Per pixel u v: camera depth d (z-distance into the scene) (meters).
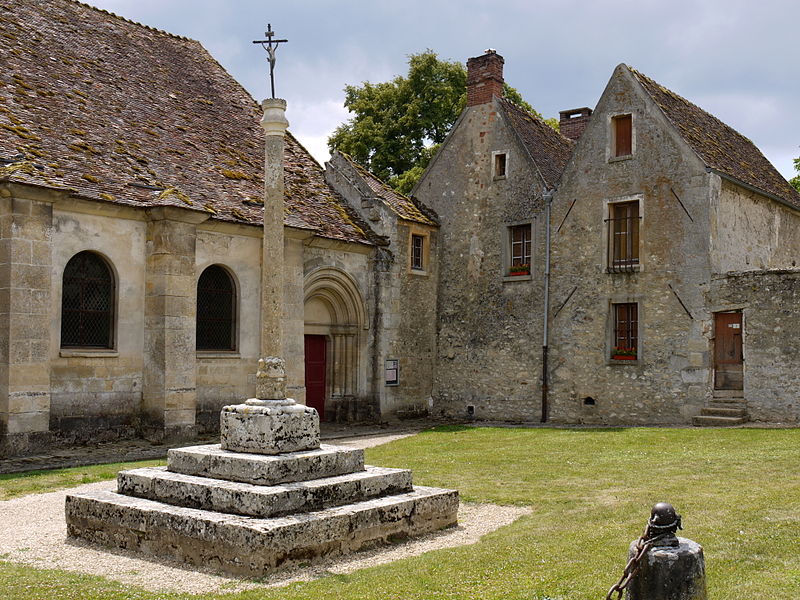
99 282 15.85
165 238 16.11
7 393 13.80
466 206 23.41
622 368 20.17
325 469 8.23
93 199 15.15
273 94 9.02
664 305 19.58
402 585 6.25
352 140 33.22
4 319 13.93
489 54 23.44
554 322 21.45
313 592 6.17
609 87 20.78
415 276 22.98
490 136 23.11
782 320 17.83
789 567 6.60
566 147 25.20
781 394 17.73
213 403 17.48
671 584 4.97
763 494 9.54
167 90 20.81
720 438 15.26
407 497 8.35
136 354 16.20
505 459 13.70
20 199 14.11
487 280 22.83
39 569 7.03
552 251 21.61
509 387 22.20
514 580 6.29
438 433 18.88
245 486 7.61
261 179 19.97
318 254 20.25
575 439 16.33
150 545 7.57
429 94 33.16
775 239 22.17
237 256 18.02
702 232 19.09
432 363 23.56
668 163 19.69
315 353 21.39
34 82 17.36
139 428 16.17
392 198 23.14
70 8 20.58
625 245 20.44
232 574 6.88
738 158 22.06
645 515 8.58
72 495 8.35
